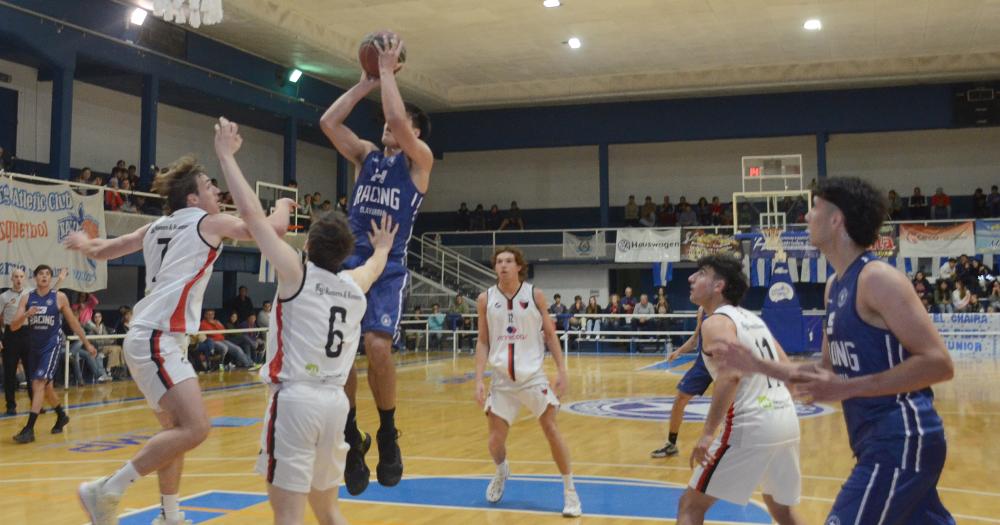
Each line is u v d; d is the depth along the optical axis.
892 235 22.06
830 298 3.06
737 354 2.78
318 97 23.62
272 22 18.73
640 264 25.73
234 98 20.45
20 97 18.27
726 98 25.55
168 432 4.36
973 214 25.25
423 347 24.64
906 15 19.36
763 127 25.25
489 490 6.12
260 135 25.55
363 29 20.62
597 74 24.92
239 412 11.34
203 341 17.33
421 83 24.72
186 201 4.74
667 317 21.11
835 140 26.98
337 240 3.79
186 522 4.96
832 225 3.01
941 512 2.86
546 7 18.80
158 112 21.98
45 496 6.36
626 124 26.23
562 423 10.17
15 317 9.13
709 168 27.97
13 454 8.21
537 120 26.83
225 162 3.81
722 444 3.83
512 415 6.02
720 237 23.70
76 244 4.91
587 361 20.39
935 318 19.45
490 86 26.03
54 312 9.26
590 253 25.42
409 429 9.84
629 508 5.88
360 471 4.32
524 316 5.96
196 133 23.11
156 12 7.06
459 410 11.60
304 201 22.56
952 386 13.81
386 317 4.28
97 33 16.78
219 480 6.95
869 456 2.84
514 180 29.64
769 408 3.81
